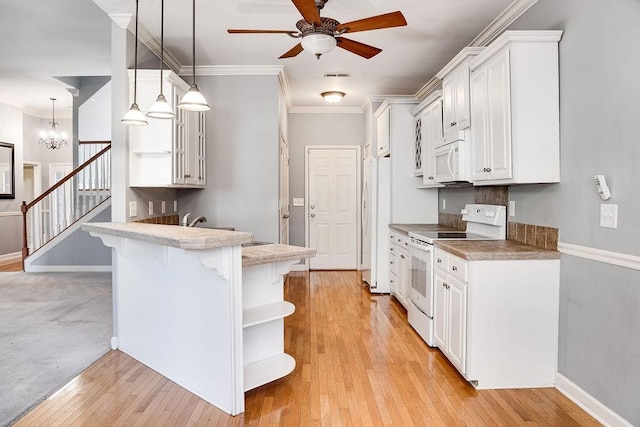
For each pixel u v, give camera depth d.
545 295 2.56
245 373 2.54
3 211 7.33
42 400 2.42
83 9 3.67
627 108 2.02
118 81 3.24
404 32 3.59
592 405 2.26
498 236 3.30
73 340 3.41
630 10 1.99
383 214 5.03
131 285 3.06
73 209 6.43
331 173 6.70
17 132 7.67
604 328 2.18
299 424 2.17
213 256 2.15
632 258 1.99
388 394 2.51
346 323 3.89
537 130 2.54
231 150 4.50
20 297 4.77
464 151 3.26
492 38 3.56
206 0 3.00
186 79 4.50
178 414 2.27
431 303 3.25
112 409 2.32
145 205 3.65
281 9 3.16
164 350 2.75
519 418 2.23
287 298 4.83
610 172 2.13
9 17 3.86
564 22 2.50
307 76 4.92
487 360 2.56
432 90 5.13
